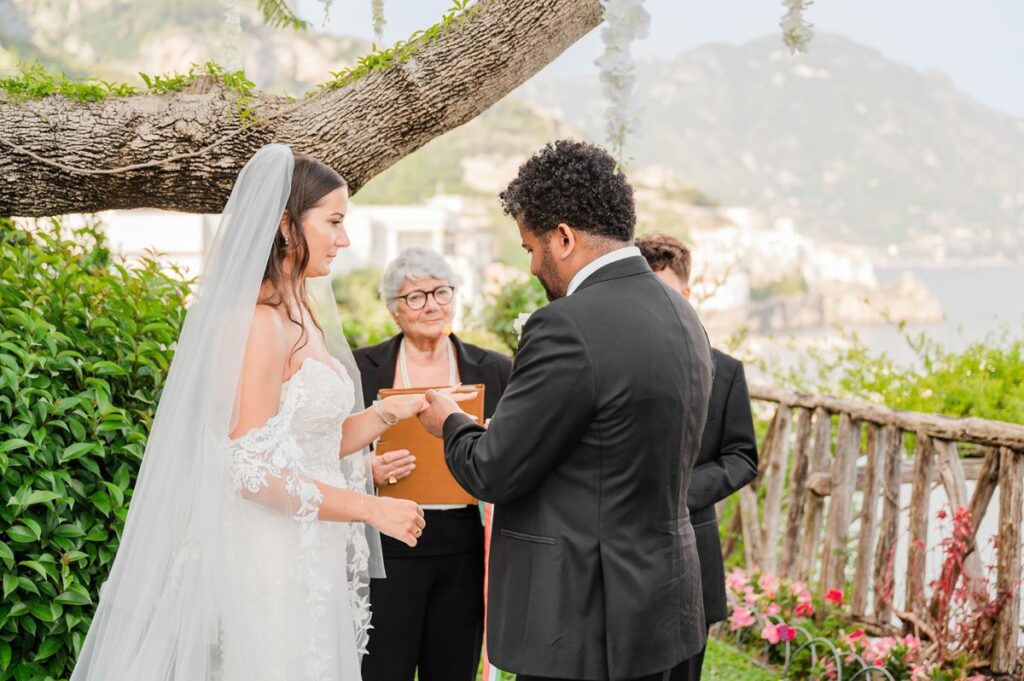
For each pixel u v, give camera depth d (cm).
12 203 298
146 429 297
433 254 303
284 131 289
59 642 266
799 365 624
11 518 257
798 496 474
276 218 224
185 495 222
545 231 211
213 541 218
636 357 198
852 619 423
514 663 200
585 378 194
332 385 232
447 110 295
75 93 294
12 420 263
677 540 209
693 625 211
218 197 302
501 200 221
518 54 290
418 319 299
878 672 374
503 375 312
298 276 235
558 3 284
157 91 300
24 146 284
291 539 224
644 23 176
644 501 202
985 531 513
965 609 383
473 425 221
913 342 594
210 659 223
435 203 7512
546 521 201
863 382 600
